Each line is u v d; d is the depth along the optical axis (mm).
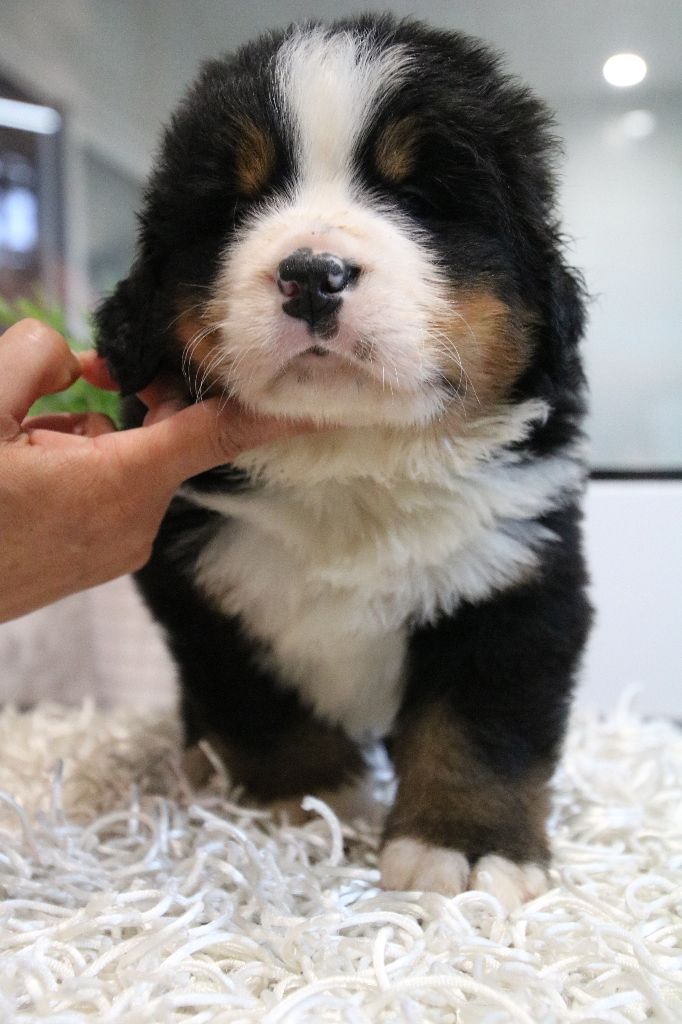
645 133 638
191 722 452
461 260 344
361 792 423
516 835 358
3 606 368
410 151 347
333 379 325
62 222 839
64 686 629
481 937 306
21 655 631
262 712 404
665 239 647
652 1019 264
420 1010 263
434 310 335
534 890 340
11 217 843
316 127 347
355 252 321
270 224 336
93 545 354
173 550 387
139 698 624
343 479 360
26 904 312
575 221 655
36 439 344
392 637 384
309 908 320
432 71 355
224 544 380
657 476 640
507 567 365
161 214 369
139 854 356
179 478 346
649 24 604
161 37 712
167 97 718
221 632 393
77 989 268
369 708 409
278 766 411
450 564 366
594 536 624
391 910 323
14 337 352
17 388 343
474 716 365
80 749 506
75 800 421
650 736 524
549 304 368
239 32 664
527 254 365
